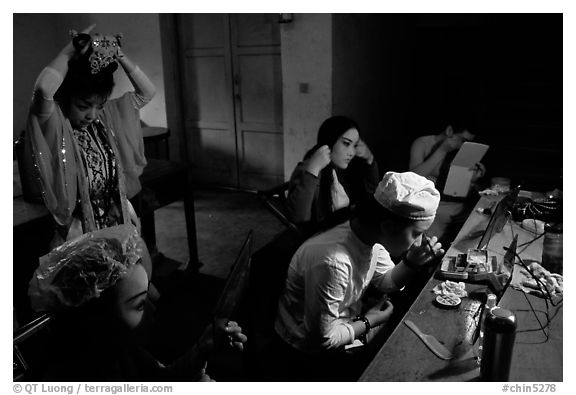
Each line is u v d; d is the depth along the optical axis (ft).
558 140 17.25
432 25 19.94
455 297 5.18
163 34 17.63
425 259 5.55
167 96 18.29
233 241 13.37
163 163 11.06
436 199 4.55
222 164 18.84
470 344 4.42
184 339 8.61
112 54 6.76
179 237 13.70
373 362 4.17
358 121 15.74
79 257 3.05
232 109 17.95
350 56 14.64
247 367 6.86
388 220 4.58
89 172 7.58
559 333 4.54
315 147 7.78
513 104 18.28
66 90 6.77
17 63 18.52
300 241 7.30
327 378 5.35
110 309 3.13
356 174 8.80
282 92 15.70
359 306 5.55
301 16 13.67
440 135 10.71
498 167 16.66
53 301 3.05
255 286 6.66
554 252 5.75
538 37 18.88
